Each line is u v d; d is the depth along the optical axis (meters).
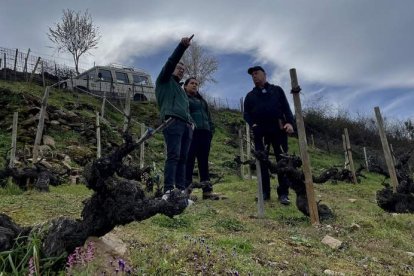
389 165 8.96
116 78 24.14
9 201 6.27
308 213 6.92
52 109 17.75
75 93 22.48
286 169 7.05
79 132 17.16
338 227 6.32
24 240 3.32
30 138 15.03
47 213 5.54
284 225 6.30
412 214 7.90
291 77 7.03
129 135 3.51
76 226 3.39
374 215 7.60
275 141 8.37
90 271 3.07
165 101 5.90
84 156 14.99
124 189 3.45
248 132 14.42
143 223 5.14
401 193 8.56
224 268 3.68
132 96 24.28
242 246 4.59
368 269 4.41
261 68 8.36
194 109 8.27
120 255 3.60
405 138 34.34
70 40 37.44
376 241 5.76
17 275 2.93
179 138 5.91
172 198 3.59
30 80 21.97
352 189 12.23
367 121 34.62
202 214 6.27
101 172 3.39
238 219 6.31
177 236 4.49
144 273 3.32
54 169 12.46
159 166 16.16
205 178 8.52
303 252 4.83
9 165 10.92
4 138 14.74
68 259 3.13
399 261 4.93
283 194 8.26
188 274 3.44
